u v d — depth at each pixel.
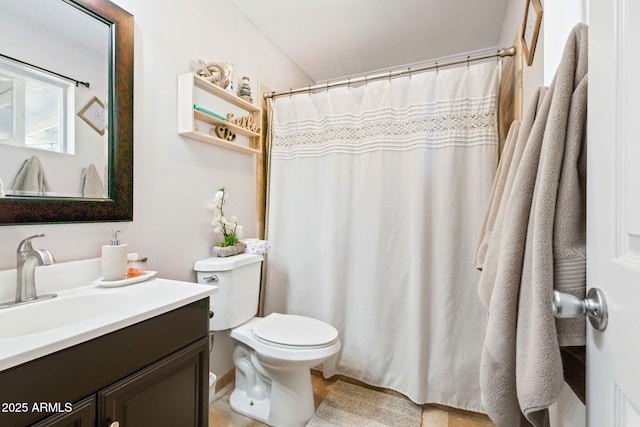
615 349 0.44
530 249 0.61
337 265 1.83
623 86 0.44
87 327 0.70
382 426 1.45
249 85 1.86
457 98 1.61
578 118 0.58
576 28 0.62
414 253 1.63
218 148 1.70
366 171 1.79
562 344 0.56
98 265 1.09
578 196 0.57
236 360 1.62
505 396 0.62
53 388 0.63
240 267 1.58
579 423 0.62
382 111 1.76
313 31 2.07
